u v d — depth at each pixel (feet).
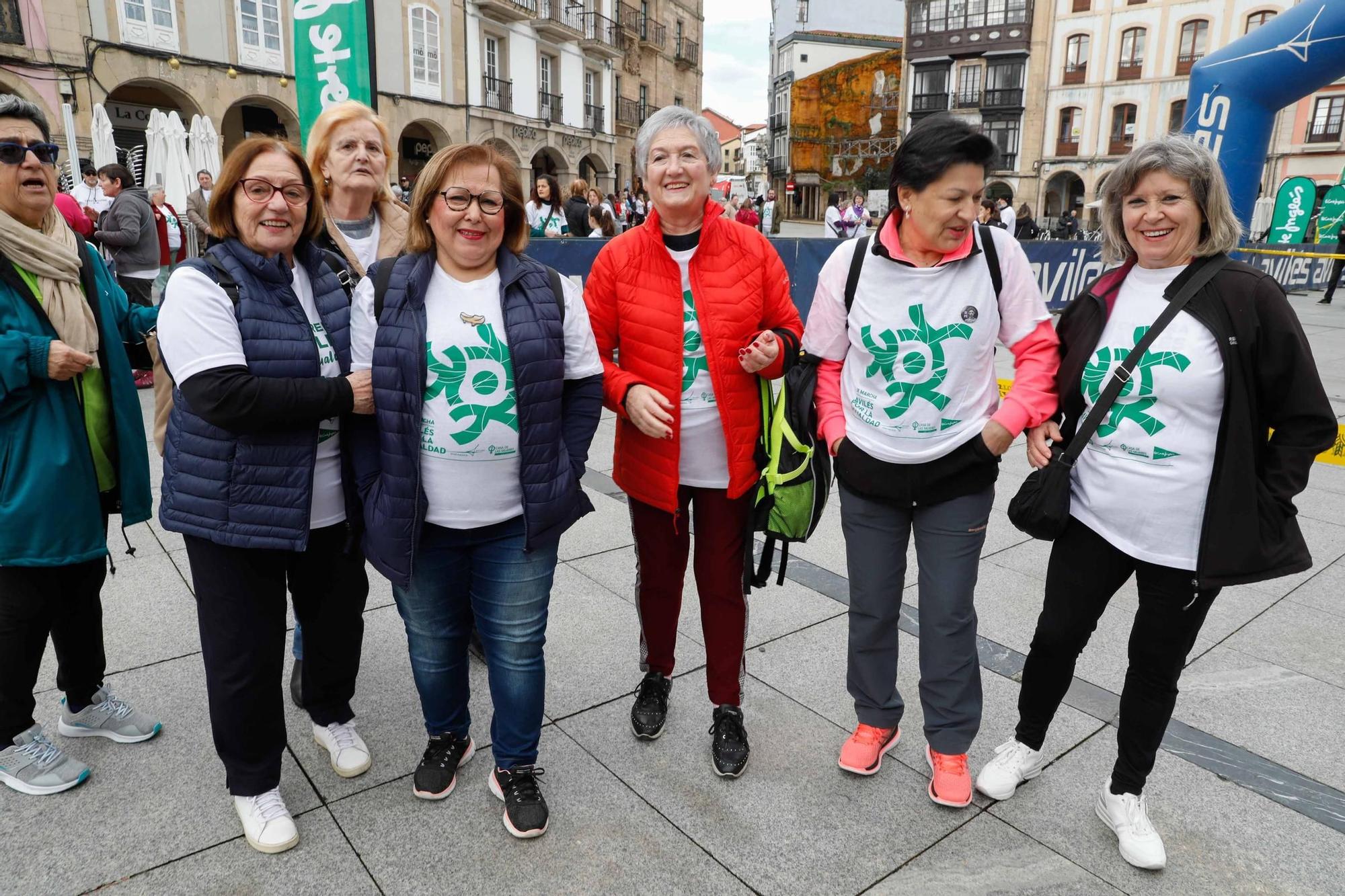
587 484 16.17
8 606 7.00
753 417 7.84
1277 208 52.80
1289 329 6.00
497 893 6.48
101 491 7.41
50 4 52.11
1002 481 16.85
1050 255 31.99
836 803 7.60
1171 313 6.31
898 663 9.97
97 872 6.55
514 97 90.38
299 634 8.64
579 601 11.35
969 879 6.71
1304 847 7.07
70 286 6.95
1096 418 6.66
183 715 8.61
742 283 7.59
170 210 29.14
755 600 11.53
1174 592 6.55
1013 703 9.21
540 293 6.64
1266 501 6.26
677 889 6.56
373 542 6.68
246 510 6.36
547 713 8.88
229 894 6.40
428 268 6.50
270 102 66.54
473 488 6.63
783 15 181.88
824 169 176.86
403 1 75.05
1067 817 7.45
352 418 6.87
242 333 6.21
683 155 7.14
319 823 7.20
